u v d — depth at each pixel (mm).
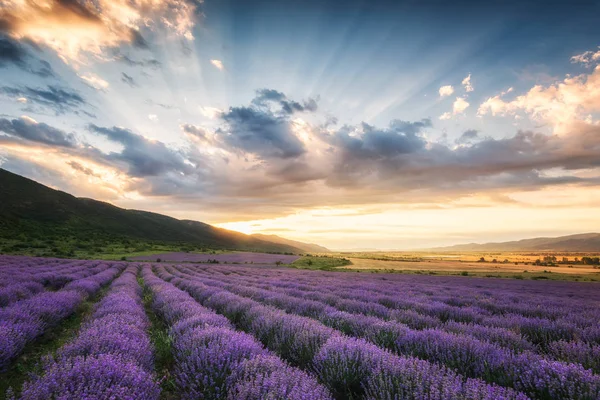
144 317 7906
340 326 7395
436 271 57844
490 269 72562
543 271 70312
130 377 3264
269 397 2938
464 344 5043
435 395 3061
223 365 4062
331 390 3998
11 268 20188
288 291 14594
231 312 8930
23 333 5570
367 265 67562
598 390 3338
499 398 2904
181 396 3758
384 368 3916
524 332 7551
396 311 9086
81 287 13297
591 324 8273
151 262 54250
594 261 133750
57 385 2953
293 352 5508
